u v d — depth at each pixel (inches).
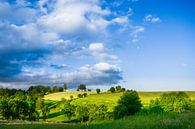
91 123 917.8
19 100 6343.5
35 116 6412.4
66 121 6373.0
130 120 853.2
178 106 4119.1
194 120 715.4
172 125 668.1
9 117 6190.9
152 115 946.7
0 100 6254.9
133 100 4119.1
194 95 6973.4
